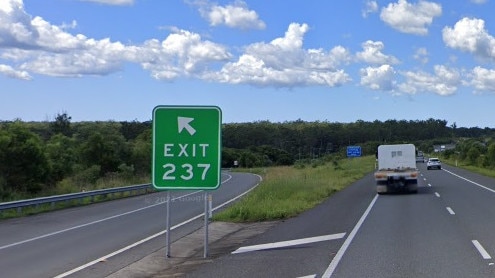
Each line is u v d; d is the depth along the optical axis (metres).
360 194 34.47
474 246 13.51
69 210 28.12
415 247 13.58
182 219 22.77
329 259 12.15
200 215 24.19
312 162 99.94
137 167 59.75
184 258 13.36
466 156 105.56
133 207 29.36
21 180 34.84
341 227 18.05
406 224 18.52
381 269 10.89
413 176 34.25
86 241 16.75
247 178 65.06
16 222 22.62
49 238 17.58
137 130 108.12
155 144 12.22
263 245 14.79
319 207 25.88
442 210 23.12
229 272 11.00
